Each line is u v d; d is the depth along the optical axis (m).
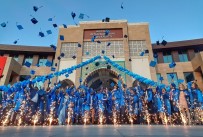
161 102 8.36
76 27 21.66
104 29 21.17
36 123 7.47
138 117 8.59
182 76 19.92
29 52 23.05
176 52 21.94
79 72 18.38
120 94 9.25
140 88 9.37
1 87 8.24
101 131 2.91
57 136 2.09
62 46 20.66
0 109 7.61
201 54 18.00
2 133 2.42
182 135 2.15
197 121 7.71
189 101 8.26
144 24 21.48
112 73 18.88
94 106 9.09
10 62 18.67
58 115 8.01
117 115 8.80
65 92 9.02
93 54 19.77
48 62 12.48
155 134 2.31
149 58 19.22
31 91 7.88
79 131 2.92
